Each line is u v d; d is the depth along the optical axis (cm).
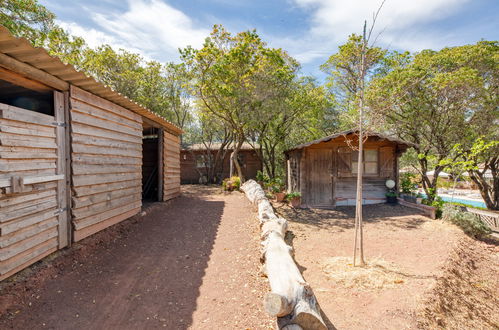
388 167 987
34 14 782
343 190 988
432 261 462
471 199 1706
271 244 411
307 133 1697
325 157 991
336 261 459
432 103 973
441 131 1025
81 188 440
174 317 276
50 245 371
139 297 314
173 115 1827
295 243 580
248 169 1938
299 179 1020
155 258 438
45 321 257
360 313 300
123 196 588
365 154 992
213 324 265
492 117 922
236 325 264
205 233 597
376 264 440
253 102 1170
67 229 408
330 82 1558
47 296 299
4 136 299
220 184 1781
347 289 360
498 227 759
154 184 990
